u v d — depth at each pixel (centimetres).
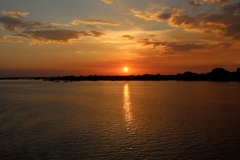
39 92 10631
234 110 4972
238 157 2264
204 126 3450
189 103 6219
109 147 2530
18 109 5191
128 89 12975
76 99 7419
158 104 6025
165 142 2691
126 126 3453
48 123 3666
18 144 2641
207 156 2289
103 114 4481
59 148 2508
